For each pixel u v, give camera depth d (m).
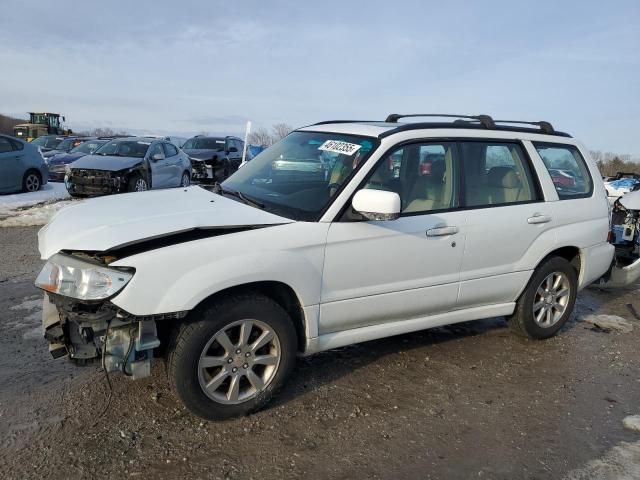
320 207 3.62
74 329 3.19
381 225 3.75
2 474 2.80
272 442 3.21
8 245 8.08
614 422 3.62
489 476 3.00
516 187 4.66
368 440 3.28
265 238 3.34
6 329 4.66
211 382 3.29
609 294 6.82
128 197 3.95
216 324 3.21
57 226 3.40
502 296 4.62
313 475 2.93
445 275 4.17
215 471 2.92
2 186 13.23
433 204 4.12
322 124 4.73
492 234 4.35
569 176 5.11
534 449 3.27
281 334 3.45
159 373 3.94
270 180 4.14
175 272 3.03
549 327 5.00
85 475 2.83
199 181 18.75
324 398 3.76
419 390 3.95
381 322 4.00
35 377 3.84
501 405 3.80
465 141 4.36
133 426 3.29
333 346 3.78
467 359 4.54
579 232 4.96
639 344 5.08
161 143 14.77
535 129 5.00
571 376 4.32
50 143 23.31
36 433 3.17
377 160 3.81
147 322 3.09
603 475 3.03
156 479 2.83
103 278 2.93
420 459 3.12
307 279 3.47
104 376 3.88
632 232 6.58
